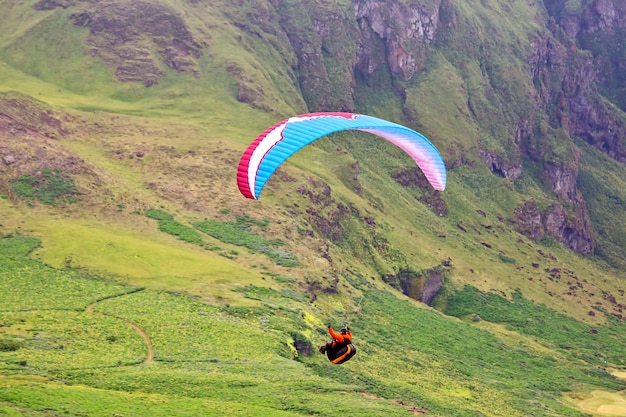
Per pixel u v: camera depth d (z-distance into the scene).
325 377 128.12
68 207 172.12
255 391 105.50
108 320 125.94
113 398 91.56
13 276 138.25
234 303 143.25
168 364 112.94
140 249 157.50
